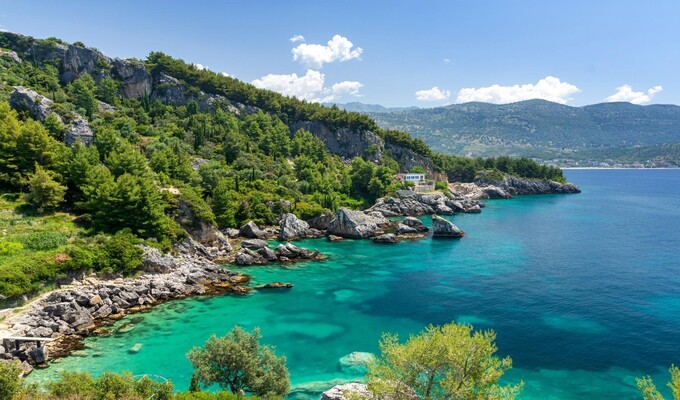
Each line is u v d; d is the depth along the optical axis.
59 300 57.09
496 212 171.88
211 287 73.56
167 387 32.56
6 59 160.12
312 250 99.75
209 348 37.09
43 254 62.31
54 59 177.38
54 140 97.69
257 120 193.62
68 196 86.62
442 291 74.81
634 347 53.88
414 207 162.75
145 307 63.25
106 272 67.12
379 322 61.22
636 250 105.94
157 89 194.38
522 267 90.75
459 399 25.61
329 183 157.88
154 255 74.38
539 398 42.81
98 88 171.88
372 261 94.94
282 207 124.88
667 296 72.12
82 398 30.31
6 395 30.27
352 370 47.03
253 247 99.69
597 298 71.38
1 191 83.00
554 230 132.62
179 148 136.75
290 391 42.00
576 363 50.00
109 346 50.81
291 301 68.75
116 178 93.69
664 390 44.12
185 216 94.75
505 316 63.81
